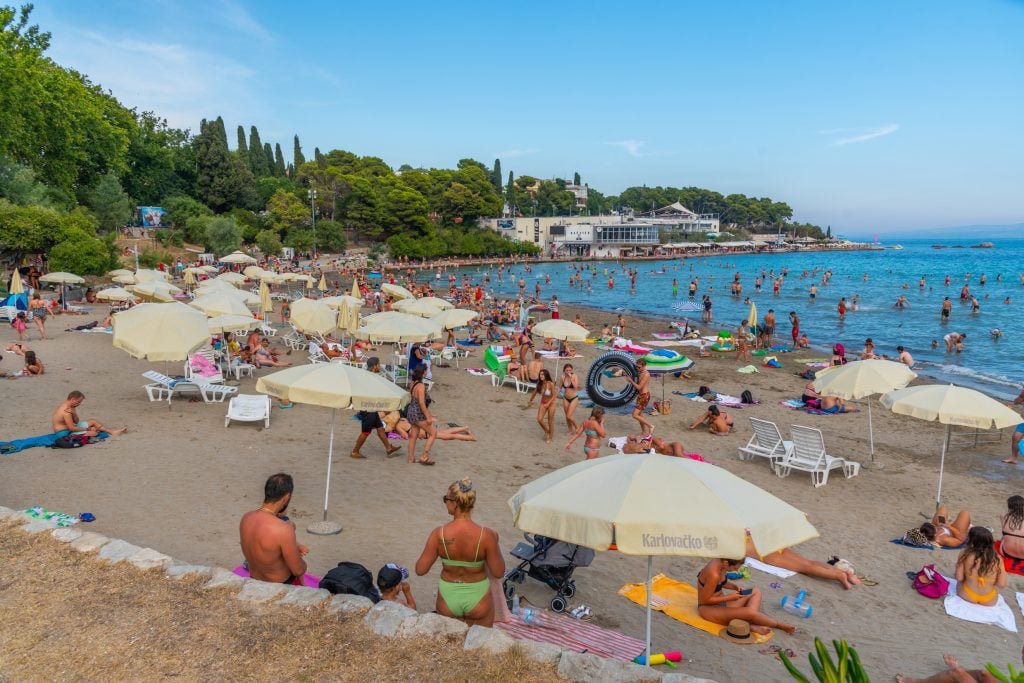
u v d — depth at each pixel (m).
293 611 5.54
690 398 19.58
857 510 11.20
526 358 23.88
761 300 51.03
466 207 117.44
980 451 15.08
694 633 7.01
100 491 9.95
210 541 8.41
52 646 5.03
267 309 27.92
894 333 34.38
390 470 11.93
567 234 131.75
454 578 5.65
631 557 8.95
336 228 94.38
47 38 39.78
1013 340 31.98
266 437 13.44
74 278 30.52
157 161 81.12
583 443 14.54
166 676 4.70
